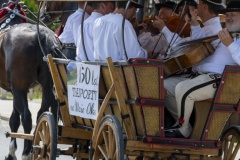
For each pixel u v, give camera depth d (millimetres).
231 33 18891
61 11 27703
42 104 24594
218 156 19672
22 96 24656
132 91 18531
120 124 18516
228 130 21031
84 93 20328
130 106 18766
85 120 20969
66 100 21781
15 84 24625
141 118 18469
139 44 20078
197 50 19062
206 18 20938
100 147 19625
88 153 21953
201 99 18969
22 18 27766
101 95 20047
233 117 25062
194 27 20281
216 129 18969
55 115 24375
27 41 24469
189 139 18750
